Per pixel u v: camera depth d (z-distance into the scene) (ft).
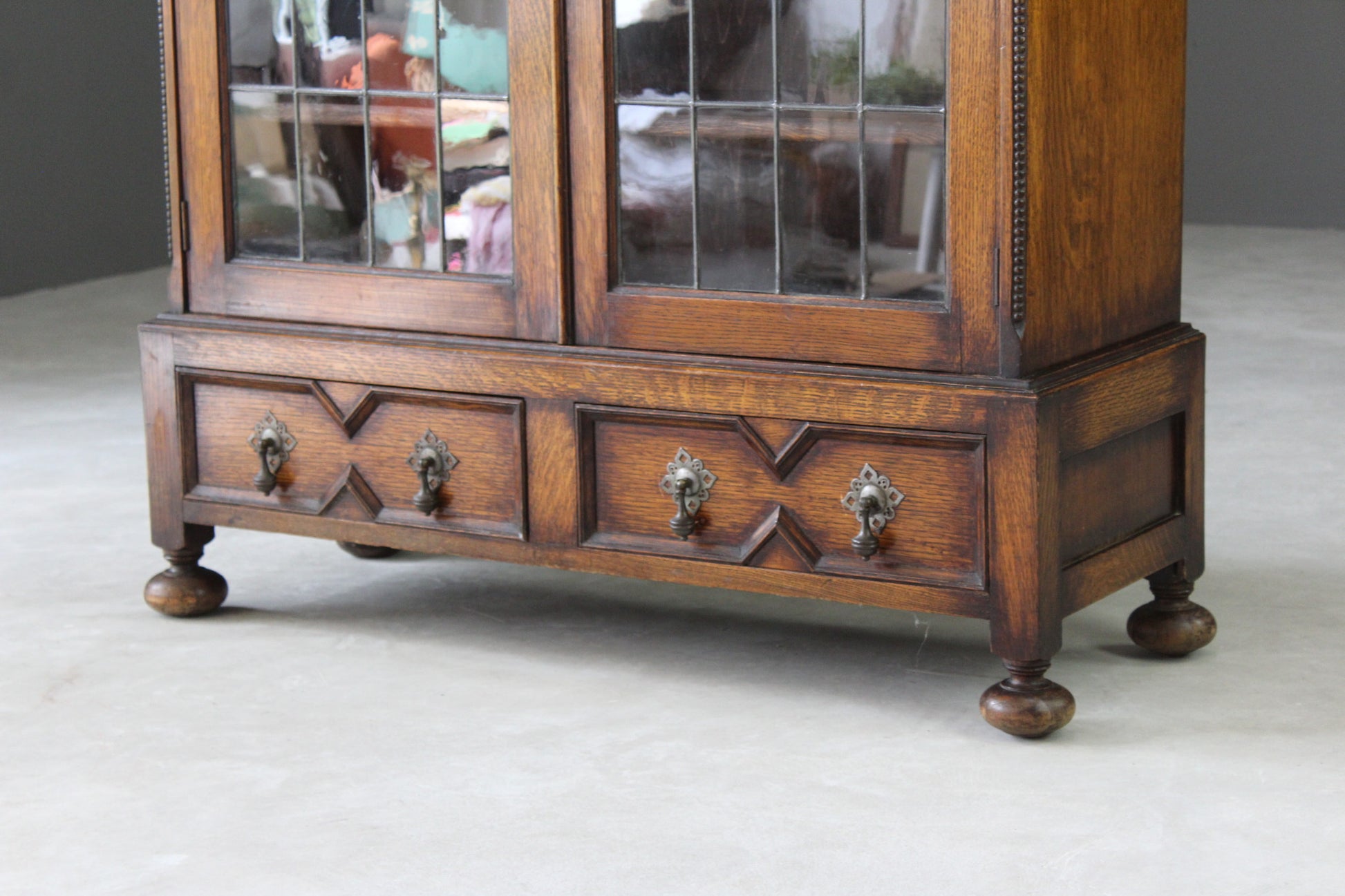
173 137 8.85
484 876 6.18
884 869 6.15
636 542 7.97
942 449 7.20
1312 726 7.41
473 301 8.20
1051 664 8.17
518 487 8.18
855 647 8.64
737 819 6.61
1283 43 25.35
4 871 6.30
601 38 7.69
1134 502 7.86
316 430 8.68
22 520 11.16
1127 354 7.64
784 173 7.46
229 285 8.86
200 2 8.64
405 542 8.53
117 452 13.05
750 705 7.83
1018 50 6.82
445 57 8.11
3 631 9.00
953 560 7.27
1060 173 7.14
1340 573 9.55
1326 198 25.46
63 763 7.27
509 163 8.02
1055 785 6.86
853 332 7.38
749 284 7.63
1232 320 17.74
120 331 18.79
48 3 22.17
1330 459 12.00
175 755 7.34
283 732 7.58
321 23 8.40
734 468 7.68
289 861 6.32
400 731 7.57
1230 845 6.29
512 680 8.20
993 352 7.07
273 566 10.16
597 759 7.23
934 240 7.17
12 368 16.58
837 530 7.50
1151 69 7.77
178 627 9.07
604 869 6.21
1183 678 8.04
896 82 7.15
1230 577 9.53
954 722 7.57
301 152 8.58
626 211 7.83
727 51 7.48
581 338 7.99
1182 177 8.17
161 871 6.27
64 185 22.53
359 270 8.48
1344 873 6.04
